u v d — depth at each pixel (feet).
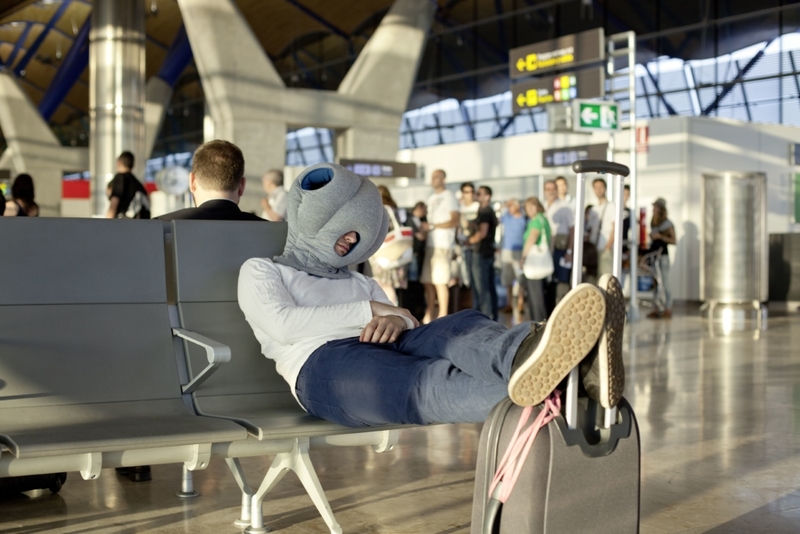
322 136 110.01
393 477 11.87
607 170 6.92
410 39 52.49
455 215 33.40
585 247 34.71
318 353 8.67
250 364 9.48
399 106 52.65
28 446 6.78
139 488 11.30
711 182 40.29
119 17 56.70
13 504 10.49
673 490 11.15
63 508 10.31
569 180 54.08
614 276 6.49
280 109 49.80
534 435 6.51
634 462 6.96
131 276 9.21
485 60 94.63
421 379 7.57
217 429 7.64
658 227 42.47
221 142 11.09
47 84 131.85
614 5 84.28
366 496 10.89
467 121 96.32
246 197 49.21
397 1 52.13
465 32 95.76
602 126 41.22
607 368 6.40
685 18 80.84
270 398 9.45
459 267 37.70
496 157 59.06
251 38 48.96
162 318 9.24
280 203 27.20
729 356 25.88
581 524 6.69
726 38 79.05
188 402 9.09
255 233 9.91
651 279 48.73
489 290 34.17
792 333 33.37
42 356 8.51
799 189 60.59
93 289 8.97
